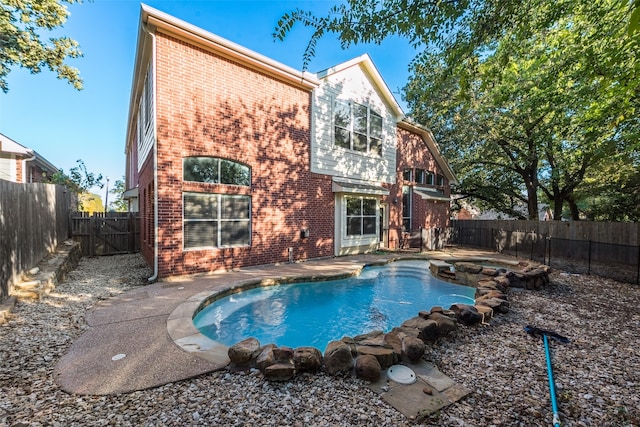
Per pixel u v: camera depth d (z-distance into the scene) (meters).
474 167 18.16
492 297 5.31
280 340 4.72
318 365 2.95
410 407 2.40
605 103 7.11
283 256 9.04
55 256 7.38
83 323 4.10
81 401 2.41
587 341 3.81
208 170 7.42
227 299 5.96
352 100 11.23
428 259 10.55
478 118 14.45
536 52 7.86
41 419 2.19
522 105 10.77
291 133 9.21
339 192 10.57
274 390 2.61
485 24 3.91
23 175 14.66
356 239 11.29
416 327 3.76
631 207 13.88
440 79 5.04
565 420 2.27
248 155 8.12
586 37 6.82
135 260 9.61
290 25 3.40
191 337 3.64
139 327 3.96
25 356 3.14
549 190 18.03
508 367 3.11
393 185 13.27
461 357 3.33
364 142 11.80
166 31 6.66
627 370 3.07
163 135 6.67
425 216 14.74
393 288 7.71
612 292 6.39
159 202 6.63
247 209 8.21
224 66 7.62
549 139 12.62
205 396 2.50
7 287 4.73
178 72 6.87
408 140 14.41
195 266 7.16
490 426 2.19
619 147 9.97
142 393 2.53
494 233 12.98
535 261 10.13
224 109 7.63
